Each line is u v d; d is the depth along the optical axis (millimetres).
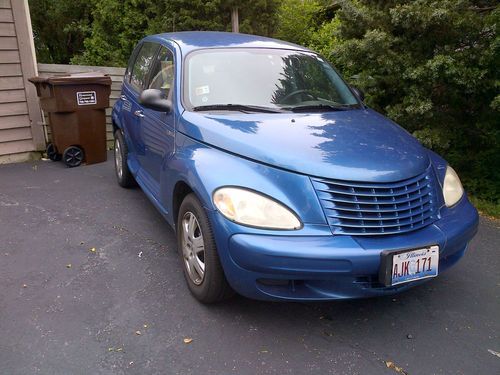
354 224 2717
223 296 3068
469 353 2795
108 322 2990
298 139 3076
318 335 2924
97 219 4672
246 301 3258
